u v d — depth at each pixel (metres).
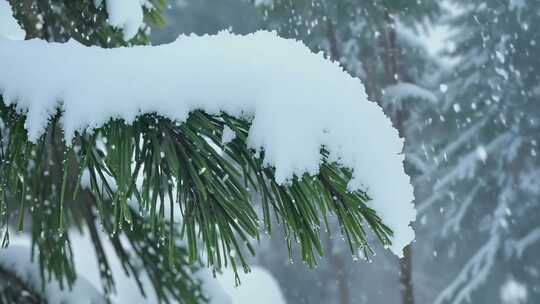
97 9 2.24
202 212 1.22
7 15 1.76
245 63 1.26
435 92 13.80
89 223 2.38
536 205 13.31
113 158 1.15
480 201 14.05
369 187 1.19
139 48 1.31
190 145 1.22
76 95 1.19
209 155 1.23
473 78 13.56
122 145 1.16
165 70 1.24
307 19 8.98
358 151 1.19
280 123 1.18
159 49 1.31
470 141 13.52
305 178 1.20
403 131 10.36
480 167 13.65
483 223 14.09
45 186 2.13
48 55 1.26
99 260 2.48
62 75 1.22
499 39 13.69
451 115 13.35
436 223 16.95
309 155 1.17
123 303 2.51
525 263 13.54
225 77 1.23
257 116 1.19
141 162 1.17
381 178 1.19
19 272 2.29
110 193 1.22
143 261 2.43
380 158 1.19
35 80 1.22
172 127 1.22
